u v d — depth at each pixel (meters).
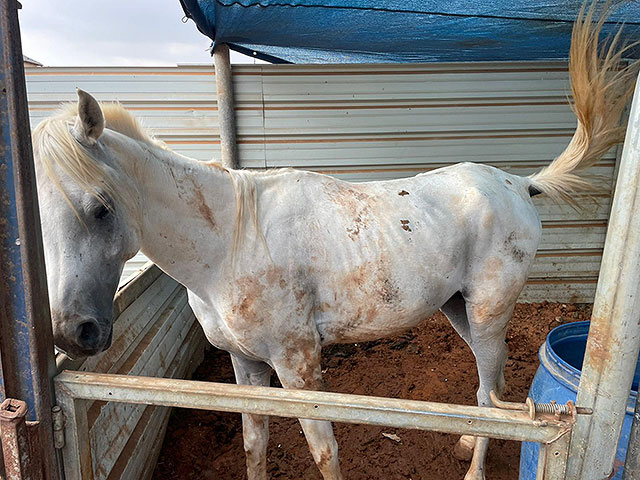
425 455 1.99
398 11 2.17
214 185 1.25
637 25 2.45
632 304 0.68
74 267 0.93
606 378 0.72
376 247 1.38
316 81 3.37
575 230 3.68
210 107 3.39
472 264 1.57
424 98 3.44
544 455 0.78
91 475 0.91
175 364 2.25
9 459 0.74
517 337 3.21
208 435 2.09
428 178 1.62
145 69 3.28
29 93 3.26
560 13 2.20
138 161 1.10
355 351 3.01
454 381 2.61
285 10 2.19
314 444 1.35
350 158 3.53
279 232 1.29
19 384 0.77
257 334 1.29
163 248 1.21
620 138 1.77
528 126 3.52
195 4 2.15
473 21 2.34
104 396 0.82
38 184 0.92
